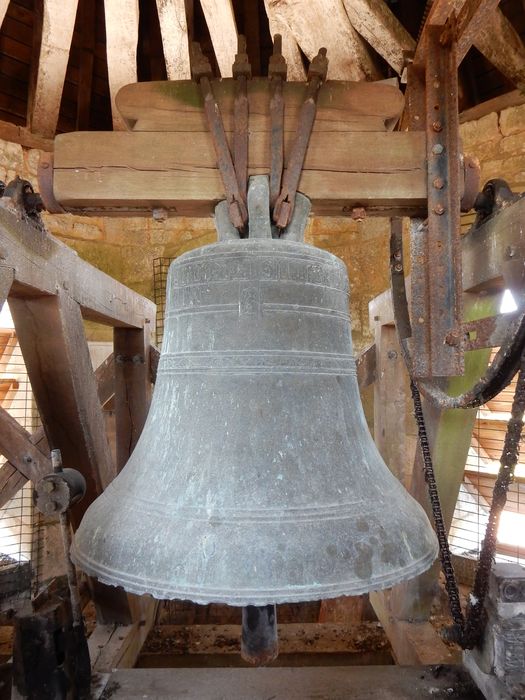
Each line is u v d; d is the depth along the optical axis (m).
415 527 1.06
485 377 1.02
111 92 3.36
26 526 3.51
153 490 1.06
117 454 2.33
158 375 1.24
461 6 1.24
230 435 1.05
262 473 1.01
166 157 1.29
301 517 0.97
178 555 0.92
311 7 2.64
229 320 1.10
